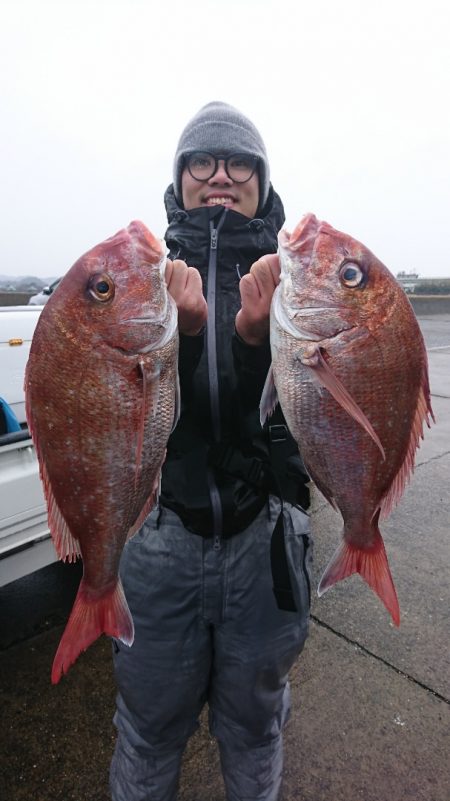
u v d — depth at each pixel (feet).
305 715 4.17
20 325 6.01
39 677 4.55
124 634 2.29
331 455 2.36
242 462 2.72
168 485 2.80
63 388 2.12
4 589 5.76
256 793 3.10
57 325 2.09
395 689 4.42
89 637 2.24
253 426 2.74
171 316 2.20
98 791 3.60
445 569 6.19
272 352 2.34
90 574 2.30
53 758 3.82
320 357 2.24
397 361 2.26
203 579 2.82
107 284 2.09
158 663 2.85
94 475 2.20
